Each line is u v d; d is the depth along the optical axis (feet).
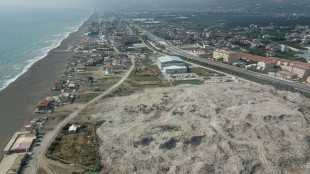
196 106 398.42
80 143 344.08
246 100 418.72
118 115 411.34
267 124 337.93
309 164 280.51
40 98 503.20
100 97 506.89
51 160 309.01
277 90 509.76
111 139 335.47
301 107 426.51
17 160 305.32
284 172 266.98
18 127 389.19
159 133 332.60
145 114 402.31
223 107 394.73
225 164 269.23
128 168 280.31
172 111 389.19
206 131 321.93
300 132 328.29
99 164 296.92
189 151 298.15
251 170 262.88
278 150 294.87
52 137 360.28
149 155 291.17
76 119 411.75
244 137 314.96
